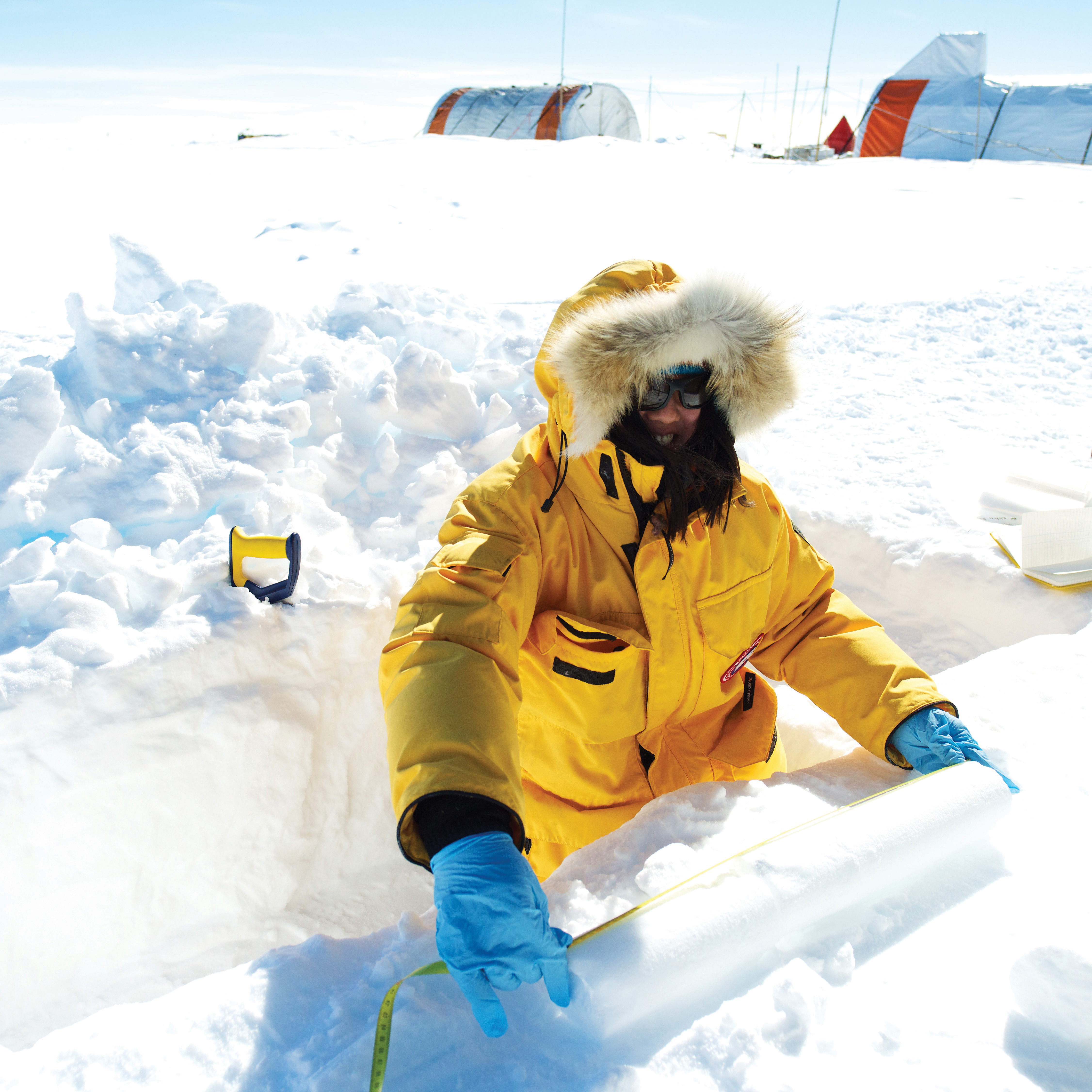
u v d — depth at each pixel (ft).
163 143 56.24
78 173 39.78
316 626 7.50
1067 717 5.87
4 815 6.20
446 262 26.16
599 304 5.18
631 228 33.24
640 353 4.94
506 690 4.79
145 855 6.85
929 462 12.35
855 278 25.22
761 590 5.85
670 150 60.23
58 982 6.70
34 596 7.00
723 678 5.94
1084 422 13.87
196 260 23.81
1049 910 4.32
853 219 36.22
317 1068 3.51
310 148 55.21
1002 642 9.25
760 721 6.12
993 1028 3.69
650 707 5.75
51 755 6.31
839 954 4.00
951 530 10.46
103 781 6.53
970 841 4.67
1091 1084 3.46
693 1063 3.54
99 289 19.21
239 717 7.09
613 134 77.10
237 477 8.77
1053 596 8.92
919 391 15.47
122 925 6.89
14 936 6.40
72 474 8.43
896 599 10.23
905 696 5.49
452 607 5.01
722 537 5.66
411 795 4.14
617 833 4.99
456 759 4.23
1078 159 60.29
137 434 8.96
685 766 5.92
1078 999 3.65
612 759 5.86
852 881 4.19
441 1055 3.55
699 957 3.76
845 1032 3.66
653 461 5.36
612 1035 3.65
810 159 74.13
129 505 8.38
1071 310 20.49
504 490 5.64
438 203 36.68
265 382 10.14
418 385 10.68
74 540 7.58
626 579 5.66
